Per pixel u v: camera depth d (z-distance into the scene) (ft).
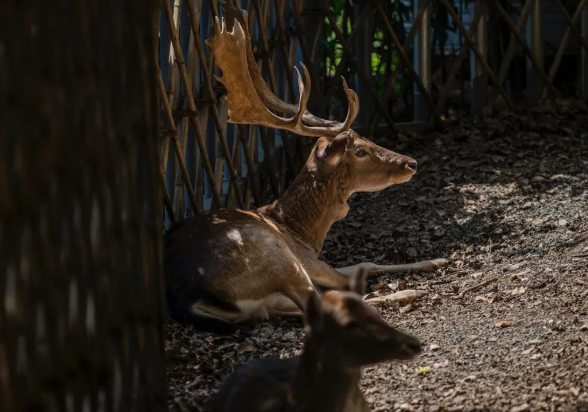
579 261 29.12
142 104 15.72
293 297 27.66
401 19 51.83
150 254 16.10
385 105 45.65
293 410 15.83
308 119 30.94
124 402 15.48
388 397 20.56
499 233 34.12
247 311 27.22
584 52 48.60
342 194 30.50
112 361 15.15
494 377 21.06
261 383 17.10
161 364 16.69
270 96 30.81
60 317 14.21
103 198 14.79
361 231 36.24
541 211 35.88
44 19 13.82
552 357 21.84
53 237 14.05
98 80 14.61
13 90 13.58
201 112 33.53
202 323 26.32
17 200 13.65
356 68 44.75
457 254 33.01
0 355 13.70
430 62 47.37
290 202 30.73
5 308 13.70
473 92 49.01
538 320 24.80
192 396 21.08
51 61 13.91
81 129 14.35
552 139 45.06
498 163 42.37
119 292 15.24
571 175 40.19
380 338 14.89
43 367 14.02
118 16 15.03
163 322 16.89
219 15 34.71
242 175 39.45
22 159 13.66
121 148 15.20
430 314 26.78
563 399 19.17
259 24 36.63
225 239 27.30
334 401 15.46
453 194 38.88
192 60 32.07
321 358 15.37
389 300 27.89
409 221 36.65
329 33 50.21
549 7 54.39
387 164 30.07
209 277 26.68
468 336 24.32
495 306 26.66
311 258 30.09
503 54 53.93
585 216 34.40
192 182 34.53
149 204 16.03
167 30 31.32
